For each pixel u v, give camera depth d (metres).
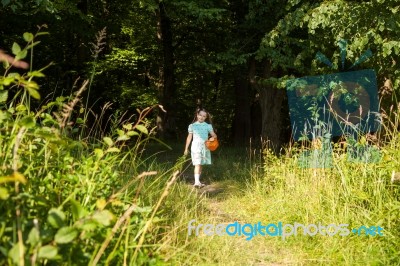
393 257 4.27
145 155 14.55
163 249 4.04
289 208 6.07
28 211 2.82
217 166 11.52
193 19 16.58
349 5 9.94
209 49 19.48
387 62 9.95
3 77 2.73
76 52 15.76
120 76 20.02
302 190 6.15
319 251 4.84
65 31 14.61
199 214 5.79
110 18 17.44
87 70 14.78
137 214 3.85
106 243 2.71
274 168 7.42
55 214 2.32
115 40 20.02
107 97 18.11
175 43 20.94
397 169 5.23
